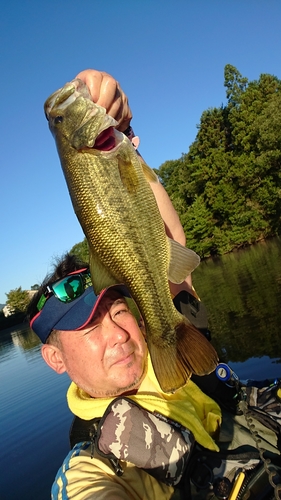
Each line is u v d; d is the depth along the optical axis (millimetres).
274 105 7988
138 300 544
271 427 599
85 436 573
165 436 500
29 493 1354
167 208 694
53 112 541
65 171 540
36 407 2336
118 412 507
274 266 4836
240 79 10531
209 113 10883
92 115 520
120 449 489
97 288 524
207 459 519
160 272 543
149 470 485
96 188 526
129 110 590
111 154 531
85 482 473
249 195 9453
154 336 535
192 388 620
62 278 606
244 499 486
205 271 7379
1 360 5691
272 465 515
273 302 2881
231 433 587
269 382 725
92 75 537
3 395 2994
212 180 10070
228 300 3582
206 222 9953
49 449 1684
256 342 2119
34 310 657
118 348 597
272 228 9016
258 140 8523
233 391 640
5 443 1914
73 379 616
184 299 671
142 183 548
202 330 656
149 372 613
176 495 502
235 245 9438
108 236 530
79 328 583
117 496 444
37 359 4449
